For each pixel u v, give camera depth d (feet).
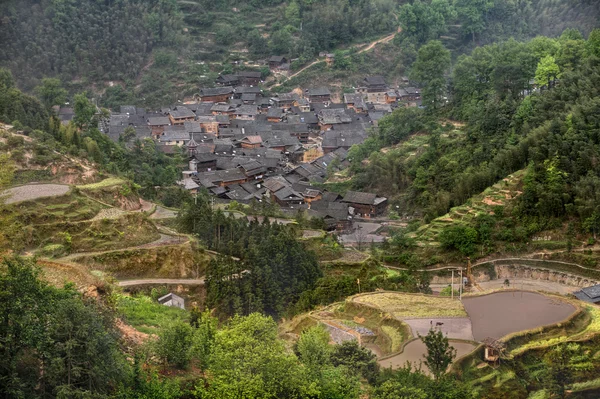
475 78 433.07
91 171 288.92
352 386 135.54
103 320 123.85
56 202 233.14
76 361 109.81
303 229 307.99
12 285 112.27
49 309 113.70
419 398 131.85
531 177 284.61
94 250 220.84
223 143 519.19
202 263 230.07
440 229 293.23
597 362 159.94
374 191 409.49
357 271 261.03
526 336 167.22
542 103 343.87
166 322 153.99
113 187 277.23
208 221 260.42
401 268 276.41
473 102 416.46
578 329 173.27
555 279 258.78
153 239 236.22
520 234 272.92
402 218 374.02
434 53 458.09
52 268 163.94
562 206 273.75
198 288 220.02
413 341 166.50
